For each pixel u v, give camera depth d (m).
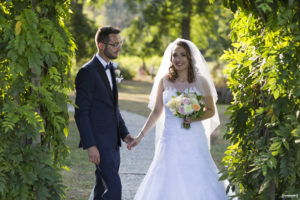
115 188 3.34
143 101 18.06
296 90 2.46
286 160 2.54
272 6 2.47
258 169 2.73
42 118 2.98
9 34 2.64
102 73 3.42
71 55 3.20
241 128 3.11
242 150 3.02
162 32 20.62
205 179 3.50
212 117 3.78
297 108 2.53
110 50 3.41
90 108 3.35
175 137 3.60
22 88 2.74
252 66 2.85
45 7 2.83
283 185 2.73
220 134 9.11
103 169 3.35
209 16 19.41
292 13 2.48
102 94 3.37
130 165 6.32
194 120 3.61
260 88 2.76
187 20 19.80
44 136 3.00
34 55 2.69
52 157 3.06
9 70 2.66
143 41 22.58
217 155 7.00
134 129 10.23
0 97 2.73
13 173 2.70
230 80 3.26
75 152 7.25
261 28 2.85
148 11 19.80
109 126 3.41
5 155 2.67
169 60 3.86
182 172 3.50
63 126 3.18
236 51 3.18
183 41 3.66
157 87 3.92
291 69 2.50
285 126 2.54
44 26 2.76
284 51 2.49
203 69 3.71
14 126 2.73
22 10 2.74
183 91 3.67
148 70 36.59
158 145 3.72
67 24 3.21
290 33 2.51
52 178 2.80
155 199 3.49
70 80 3.19
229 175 3.00
